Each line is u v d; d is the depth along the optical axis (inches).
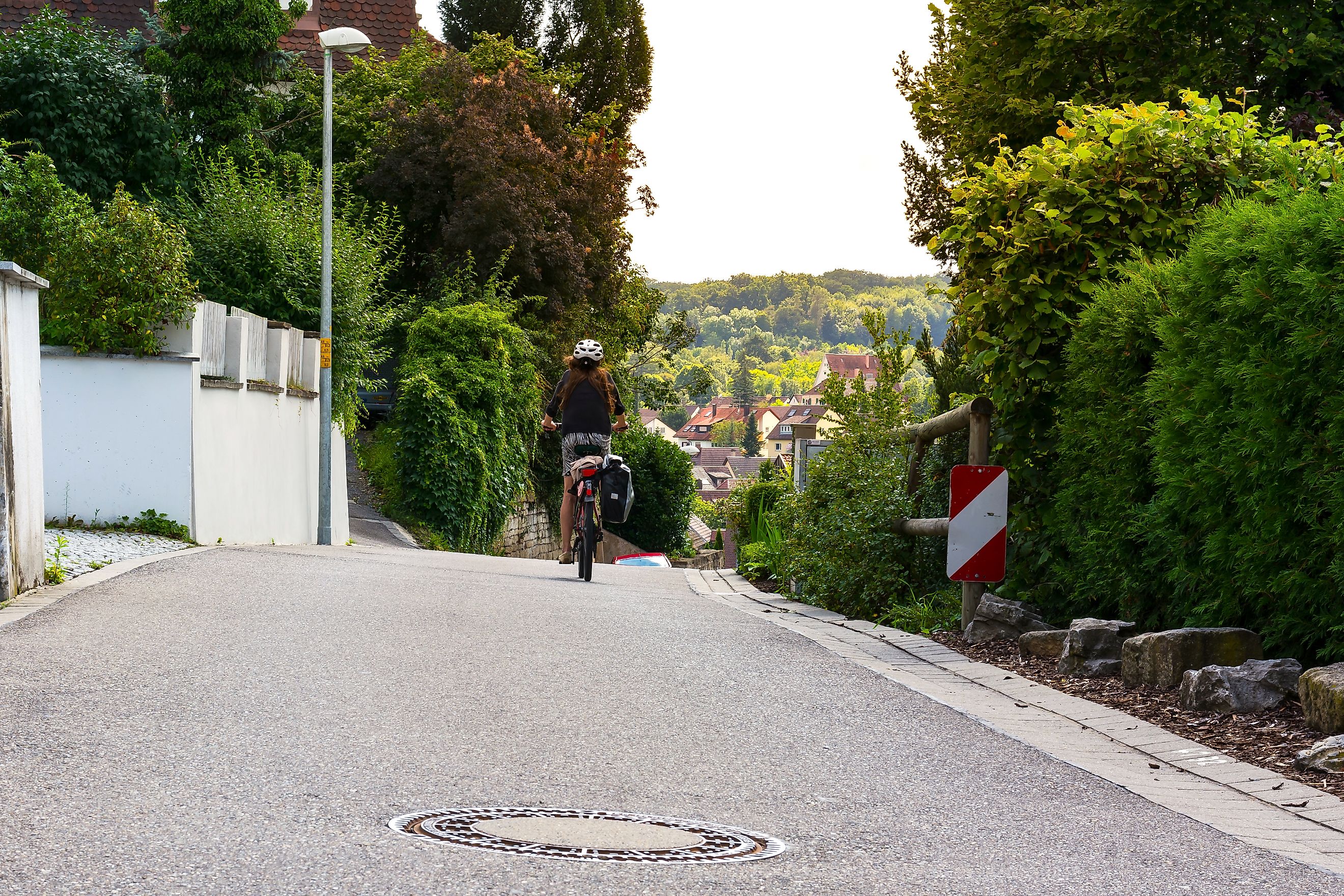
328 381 927.0
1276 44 656.4
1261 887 169.5
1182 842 191.2
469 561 732.0
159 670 281.3
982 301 403.9
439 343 1257.4
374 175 1470.2
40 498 405.4
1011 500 424.2
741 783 217.0
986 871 172.4
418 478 1195.3
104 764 203.5
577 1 2229.3
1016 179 401.1
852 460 502.6
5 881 147.1
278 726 235.9
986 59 743.1
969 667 345.4
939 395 589.0
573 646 348.5
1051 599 410.3
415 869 159.5
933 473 501.4
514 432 1331.2
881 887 162.9
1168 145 388.5
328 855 163.3
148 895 144.9
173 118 1293.1
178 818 176.7
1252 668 282.5
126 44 1341.0
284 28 1369.3
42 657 287.7
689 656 345.7
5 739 215.6
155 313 610.2
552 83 1833.2
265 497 783.7
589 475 569.9
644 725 256.8
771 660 349.1
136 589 408.5
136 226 610.9
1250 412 293.3
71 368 605.9
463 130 1466.5
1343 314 266.8
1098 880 170.1
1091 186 389.4
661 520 2033.7
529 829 181.5
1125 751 253.9
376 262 1083.9
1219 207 366.6
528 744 234.2
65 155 1175.6
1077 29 677.3
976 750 251.4
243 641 323.0
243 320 713.0
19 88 1170.6
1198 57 672.4
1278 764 242.4
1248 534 298.5
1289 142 386.0
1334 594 278.7
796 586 552.7
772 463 1151.0
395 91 1605.6
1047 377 398.0
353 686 276.4
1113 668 327.3
